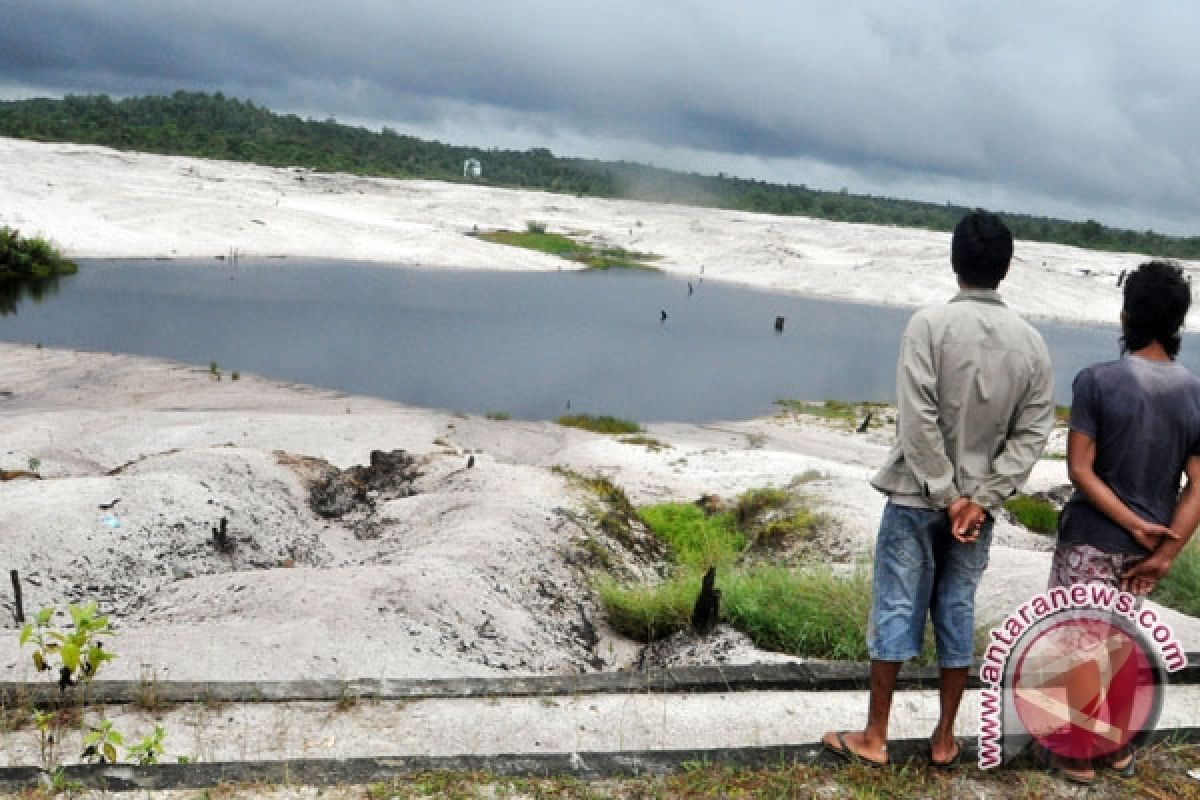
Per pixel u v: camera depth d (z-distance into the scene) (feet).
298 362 132.77
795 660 27.17
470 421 99.96
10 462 61.67
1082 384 12.25
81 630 13.64
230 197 333.83
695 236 421.59
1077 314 293.02
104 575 33.35
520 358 152.76
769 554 46.60
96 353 123.85
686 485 71.82
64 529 34.83
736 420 117.91
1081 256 452.35
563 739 16.14
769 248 378.94
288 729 16.14
